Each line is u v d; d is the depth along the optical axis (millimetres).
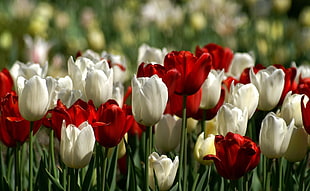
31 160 3402
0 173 4039
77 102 3373
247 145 3129
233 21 11062
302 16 11453
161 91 3199
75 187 3391
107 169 3895
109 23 12258
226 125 3441
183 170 3691
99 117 3215
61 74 8836
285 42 10773
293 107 3666
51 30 11727
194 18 10734
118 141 3281
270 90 3697
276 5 10922
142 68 3461
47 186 3732
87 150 3166
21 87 3506
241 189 3715
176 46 11039
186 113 3672
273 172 3914
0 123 3535
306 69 4801
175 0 14477
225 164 3201
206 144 3641
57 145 6527
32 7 12016
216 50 4500
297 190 4133
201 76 3334
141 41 11312
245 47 9992
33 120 3295
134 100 3258
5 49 9945
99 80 3523
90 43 9844
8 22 11023
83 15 11828
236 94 3590
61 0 14000
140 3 14578
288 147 3650
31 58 8617
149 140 3480
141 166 4305
